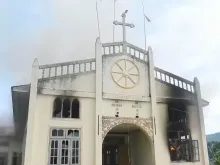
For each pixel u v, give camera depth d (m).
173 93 19.91
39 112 16.05
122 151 23.33
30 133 15.23
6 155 25.97
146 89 19.06
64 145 15.99
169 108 19.42
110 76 18.33
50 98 16.59
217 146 32.44
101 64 18.16
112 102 17.81
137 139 21.06
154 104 18.75
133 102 18.41
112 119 17.39
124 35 19.89
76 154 16.03
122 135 23.08
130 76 18.88
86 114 16.97
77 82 17.39
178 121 19.39
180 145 18.88
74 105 17.36
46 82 16.72
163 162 17.84
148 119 18.39
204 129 19.92
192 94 20.77
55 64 17.28
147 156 18.95
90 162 16.02
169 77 20.28
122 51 19.30
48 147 15.57
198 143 19.50
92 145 16.41
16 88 16.67
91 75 17.89
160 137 18.38
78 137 16.38
